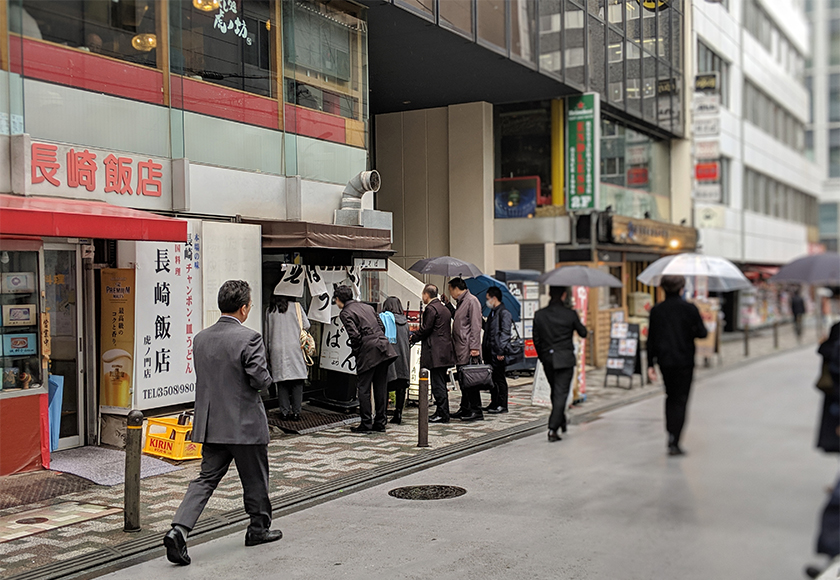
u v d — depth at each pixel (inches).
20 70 297.3
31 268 301.4
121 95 336.5
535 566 191.2
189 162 360.2
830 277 216.4
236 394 207.8
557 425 361.4
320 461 324.5
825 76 1289.4
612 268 786.2
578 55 593.9
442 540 215.5
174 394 343.9
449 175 712.4
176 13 361.1
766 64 1264.8
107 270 334.6
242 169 398.0
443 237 719.1
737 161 1151.6
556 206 717.3
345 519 239.6
